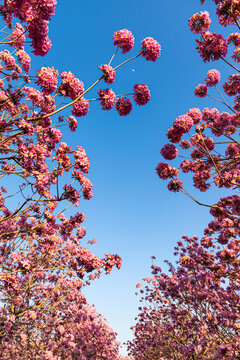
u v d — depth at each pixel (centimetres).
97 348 1529
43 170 493
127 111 471
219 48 460
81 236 843
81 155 445
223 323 823
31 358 779
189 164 620
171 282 1089
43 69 385
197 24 473
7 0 319
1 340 743
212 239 910
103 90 423
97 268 567
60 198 446
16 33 481
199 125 589
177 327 1241
